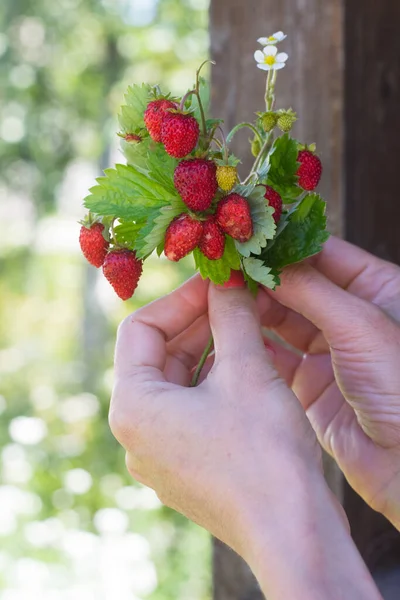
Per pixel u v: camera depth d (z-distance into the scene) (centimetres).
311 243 41
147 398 39
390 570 50
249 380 38
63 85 221
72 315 285
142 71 233
